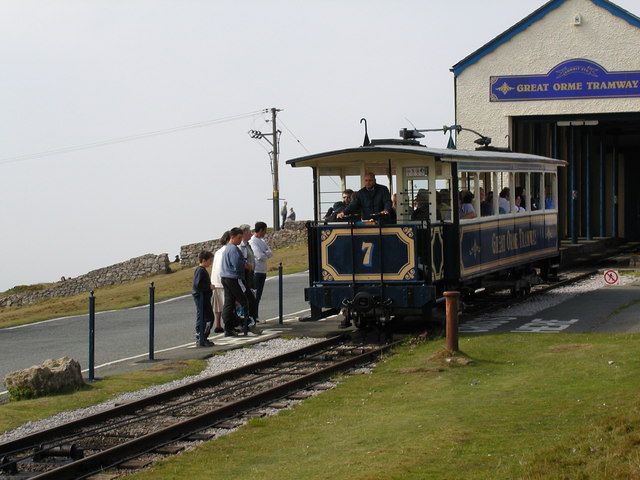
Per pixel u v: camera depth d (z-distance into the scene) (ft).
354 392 43.19
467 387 41.88
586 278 92.48
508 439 31.58
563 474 26.43
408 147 61.11
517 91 105.91
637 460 26.61
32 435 35.96
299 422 37.88
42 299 175.63
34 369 44.83
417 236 58.39
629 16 101.91
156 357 56.39
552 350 49.42
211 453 33.65
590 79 103.76
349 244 59.82
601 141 133.69
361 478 28.04
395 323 65.41
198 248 179.52
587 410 34.63
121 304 102.17
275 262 144.97
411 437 33.12
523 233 76.38
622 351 46.70
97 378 49.34
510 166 72.69
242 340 61.72
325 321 70.38
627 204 148.25
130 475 31.37
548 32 104.58
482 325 61.41
